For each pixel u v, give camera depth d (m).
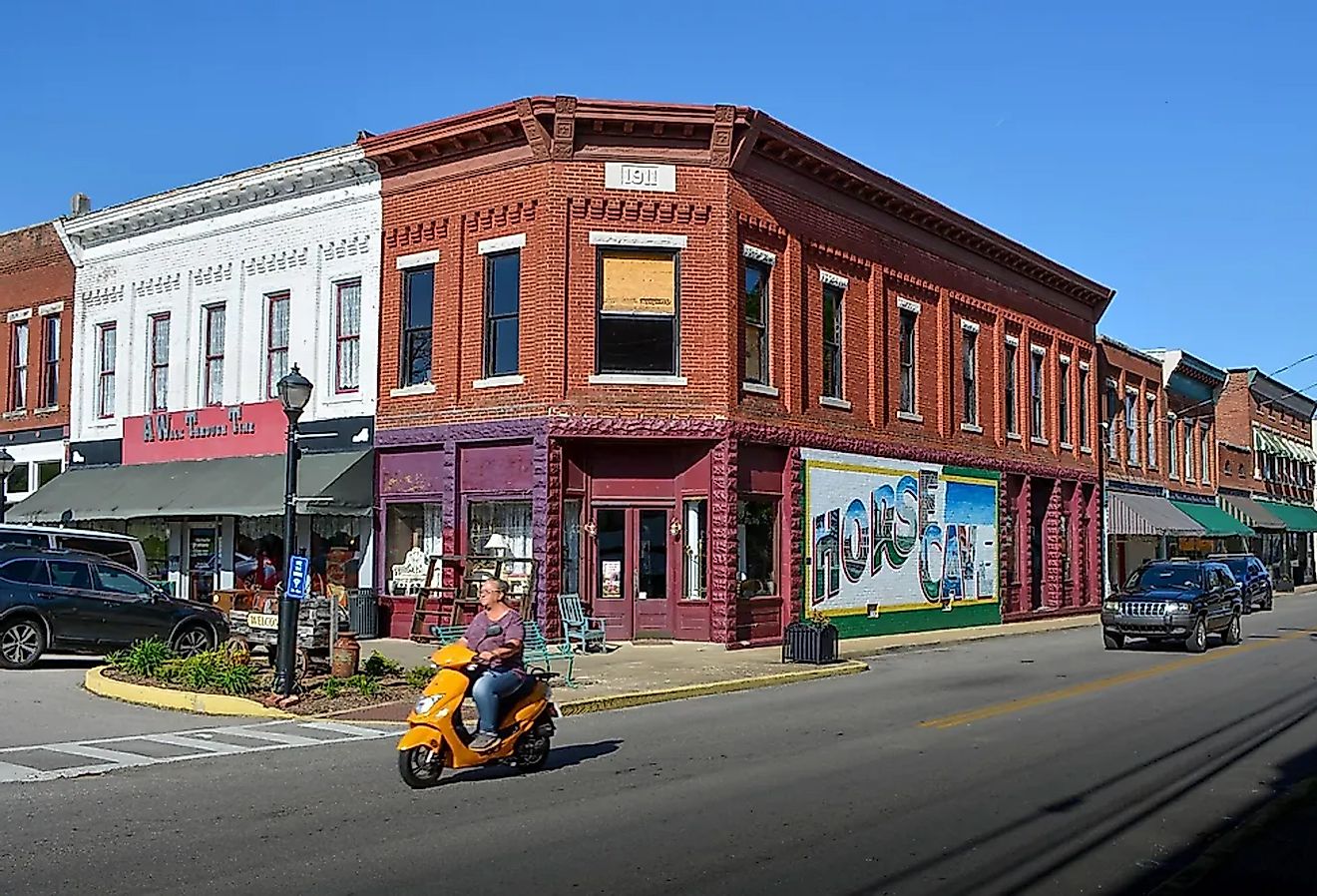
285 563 16.27
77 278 31.62
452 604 24.08
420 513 25.52
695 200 24.12
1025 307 37.06
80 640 19.80
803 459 26.38
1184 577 27.28
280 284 27.44
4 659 19.30
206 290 28.75
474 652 11.13
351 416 26.03
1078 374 40.56
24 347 33.22
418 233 25.39
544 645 18.17
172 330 29.33
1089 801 10.11
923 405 31.39
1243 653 25.55
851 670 21.38
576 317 23.64
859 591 28.30
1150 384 48.72
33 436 32.41
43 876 7.73
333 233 26.66
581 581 24.02
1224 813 9.69
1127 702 16.81
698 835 8.85
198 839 8.73
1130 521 43.75
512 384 23.88
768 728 14.46
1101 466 42.09
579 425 23.44
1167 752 12.55
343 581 26.20
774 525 26.00
